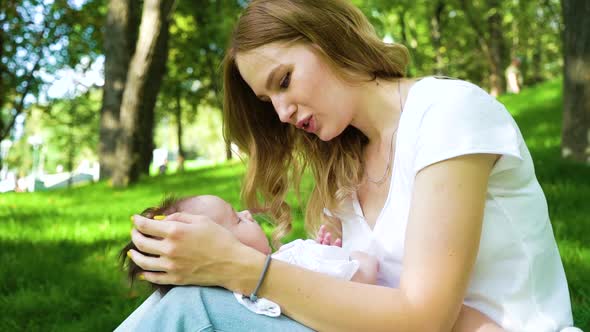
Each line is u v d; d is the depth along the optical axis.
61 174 38.00
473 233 1.87
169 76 24.77
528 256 2.02
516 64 23.75
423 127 1.99
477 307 2.06
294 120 2.26
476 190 1.89
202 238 1.90
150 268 1.97
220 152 53.50
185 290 1.93
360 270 2.20
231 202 8.91
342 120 2.26
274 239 2.91
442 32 32.78
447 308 1.84
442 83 2.06
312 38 2.18
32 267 5.35
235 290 1.92
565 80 9.20
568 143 9.05
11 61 19.48
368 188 2.45
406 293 1.85
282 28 2.19
